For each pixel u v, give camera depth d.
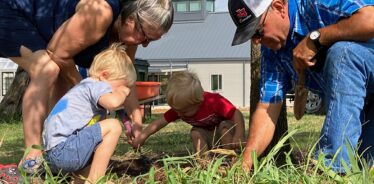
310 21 1.46
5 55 1.69
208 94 2.01
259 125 1.56
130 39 1.63
